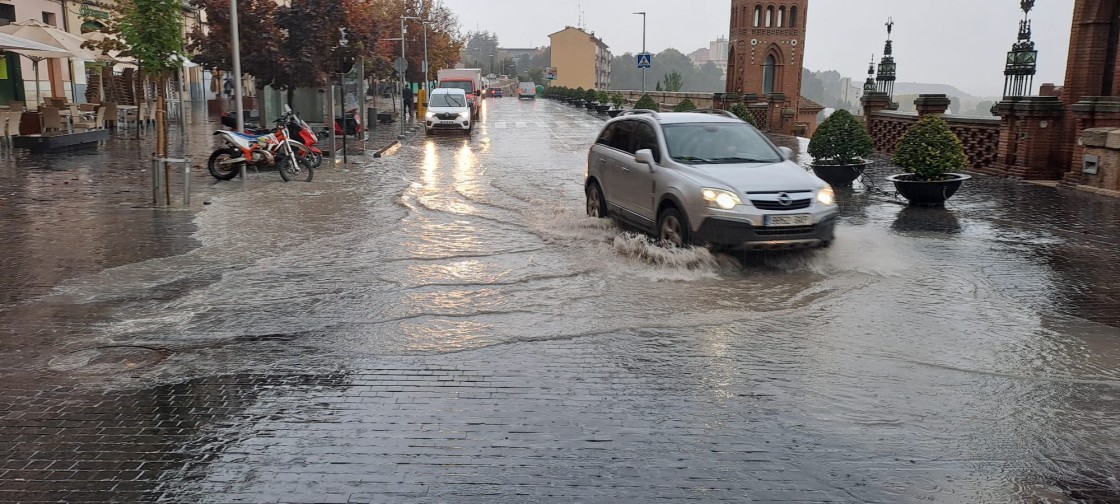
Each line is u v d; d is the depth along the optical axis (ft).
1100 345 19.94
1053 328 21.30
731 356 18.98
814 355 19.08
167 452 13.78
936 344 19.94
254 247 30.60
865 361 18.71
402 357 18.74
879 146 76.13
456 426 14.93
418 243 31.76
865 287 25.44
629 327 21.13
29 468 13.12
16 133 64.03
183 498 12.26
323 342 19.76
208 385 16.85
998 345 19.90
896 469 13.43
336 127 87.15
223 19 70.79
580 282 25.79
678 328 21.08
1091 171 47.60
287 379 17.26
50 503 12.05
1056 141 52.95
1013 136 55.11
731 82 195.72
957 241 32.89
